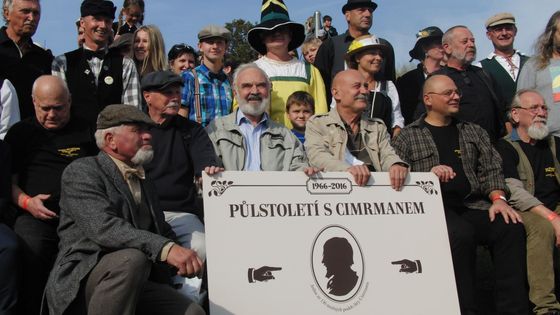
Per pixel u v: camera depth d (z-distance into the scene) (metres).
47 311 4.28
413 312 4.94
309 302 4.68
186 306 4.20
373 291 4.88
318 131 5.98
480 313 6.16
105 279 4.00
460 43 7.08
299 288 4.68
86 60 6.35
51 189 5.12
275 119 6.84
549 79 7.23
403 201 5.18
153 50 7.17
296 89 6.93
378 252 4.98
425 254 5.11
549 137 6.64
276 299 4.61
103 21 6.34
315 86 7.14
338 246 4.88
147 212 4.58
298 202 4.86
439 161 6.04
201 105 6.90
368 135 6.02
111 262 4.03
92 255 4.16
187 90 6.89
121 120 4.46
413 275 5.02
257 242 4.68
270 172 4.85
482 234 5.84
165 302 4.22
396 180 5.19
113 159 4.52
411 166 6.10
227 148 5.76
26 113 6.14
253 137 5.87
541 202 6.34
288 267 4.70
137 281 4.02
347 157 5.88
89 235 4.19
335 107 6.16
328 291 4.75
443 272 5.11
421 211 5.21
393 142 6.26
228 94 7.12
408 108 8.09
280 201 4.82
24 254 4.71
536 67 7.38
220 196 4.70
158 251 4.09
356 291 4.84
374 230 5.02
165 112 5.50
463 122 6.28
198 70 7.06
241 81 5.82
